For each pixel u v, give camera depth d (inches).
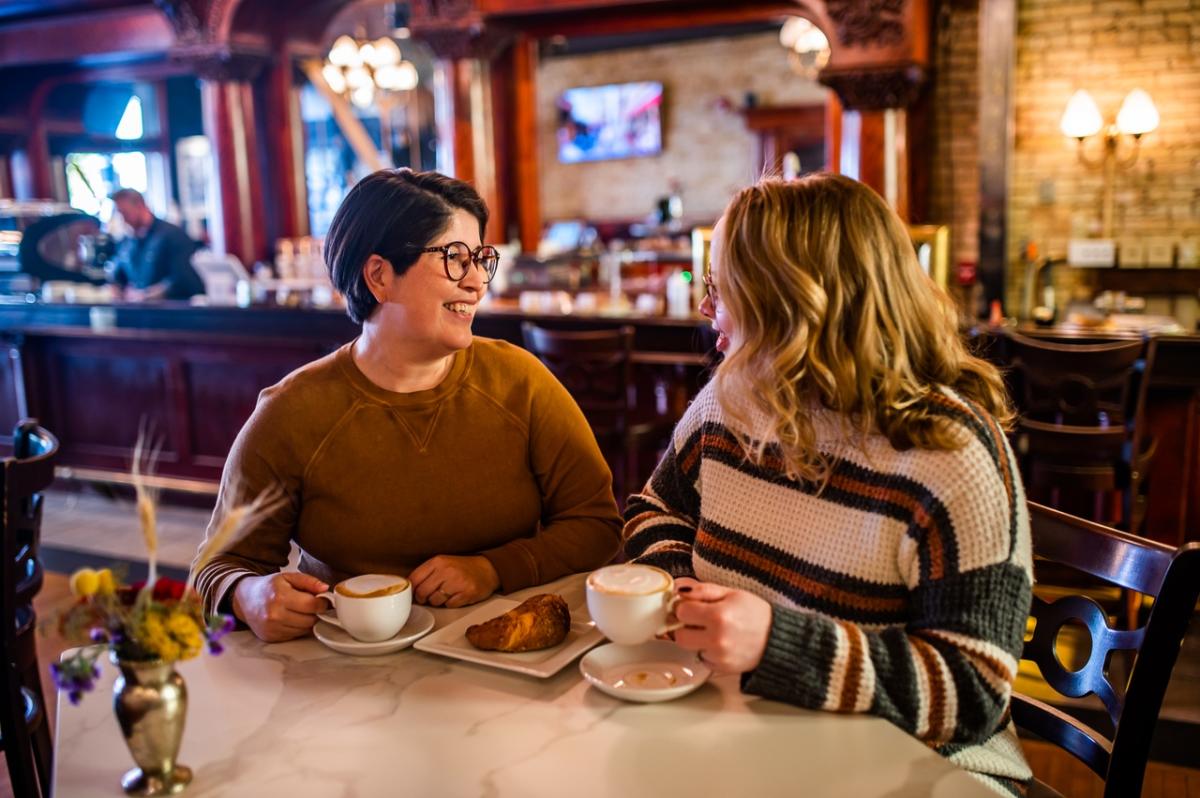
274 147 281.1
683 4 218.8
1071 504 145.2
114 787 37.8
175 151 417.1
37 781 68.6
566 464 65.3
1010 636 41.7
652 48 498.0
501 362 65.0
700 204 498.0
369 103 377.1
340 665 48.5
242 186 271.4
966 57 208.7
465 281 58.1
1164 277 197.8
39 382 218.5
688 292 171.0
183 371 202.8
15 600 67.7
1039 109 200.2
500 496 63.6
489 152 243.4
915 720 41.2
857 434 45.6
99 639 35.9
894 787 36.7
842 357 44.9
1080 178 199.5
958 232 214.7
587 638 49.8
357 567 62.2
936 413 44.5
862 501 45.2
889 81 194.9
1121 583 48.3
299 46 282.7
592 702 43.8
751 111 461.7
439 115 242.2
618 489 160.1
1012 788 45.2
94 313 211.5
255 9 265.0
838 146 223.9
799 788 36.6
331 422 60.8
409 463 61.3
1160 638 45.3
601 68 512.4
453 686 45.8
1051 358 124.2
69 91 393.4
